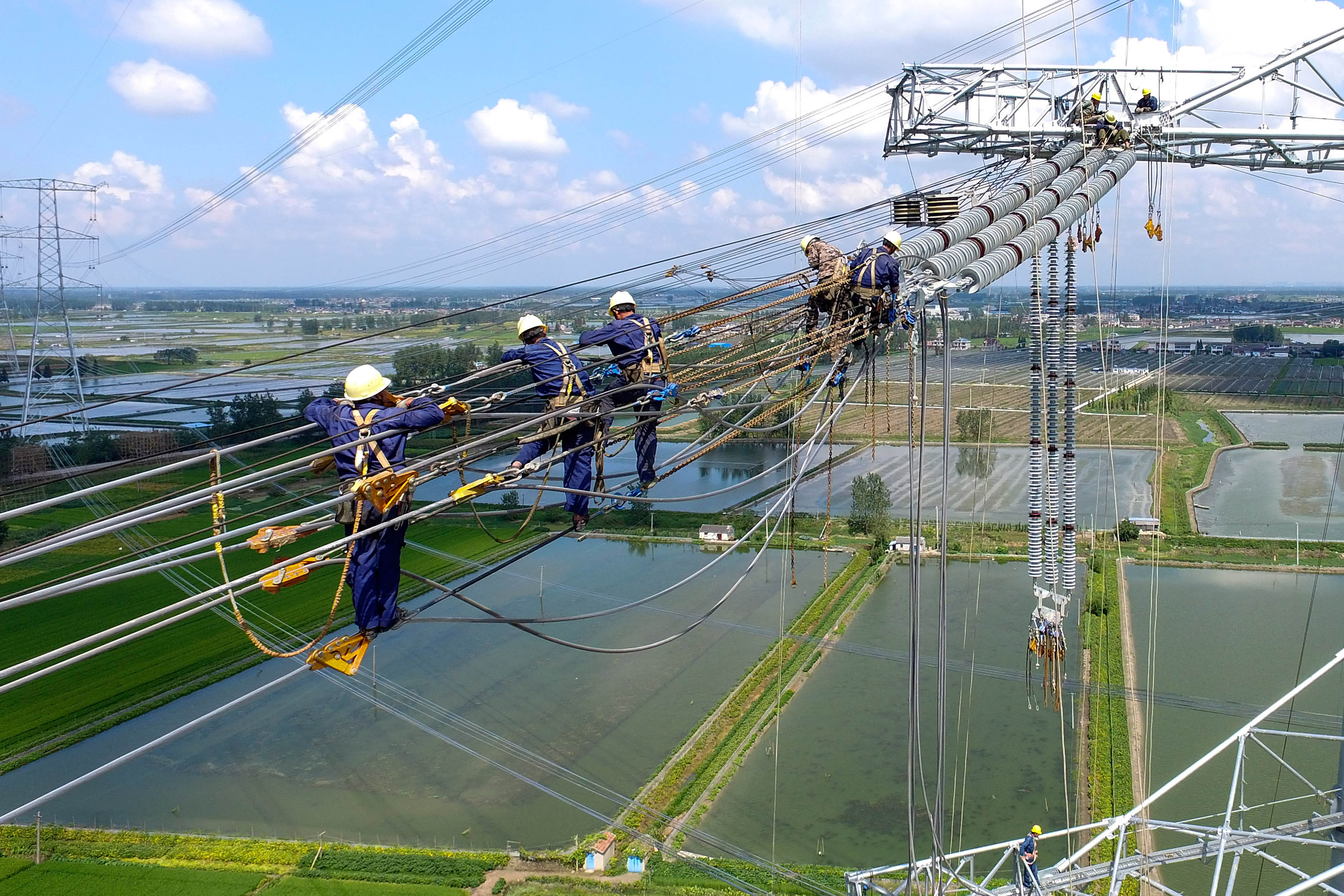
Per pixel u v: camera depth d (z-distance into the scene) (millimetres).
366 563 10312
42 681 46125
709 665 47500
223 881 30688
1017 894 17422
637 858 30844
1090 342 183250
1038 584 23844
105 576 8203
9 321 138750
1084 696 41531
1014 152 31609
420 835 33719
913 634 13594
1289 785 34031
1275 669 44438
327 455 10125
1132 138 28859
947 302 14391
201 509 64438
